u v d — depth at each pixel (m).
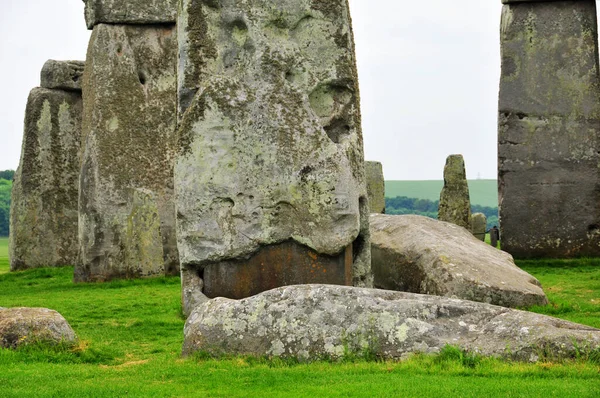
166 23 28.42
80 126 35.50
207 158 18.73
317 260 18.72
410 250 20.70
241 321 13.83
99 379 13.23
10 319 15.05
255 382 12.57
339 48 19.25
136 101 28.06
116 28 28.09
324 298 13.66
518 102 29.94
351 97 19.33
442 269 19.69
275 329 13.63
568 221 29.69
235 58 19.11
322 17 19.22
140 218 27.67
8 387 12.67
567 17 29.75
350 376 12.51
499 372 12.45
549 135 29.78
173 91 28.34
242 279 18.73
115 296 23.16
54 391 12.45
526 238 29.84
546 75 29.83
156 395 12.17
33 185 35.09
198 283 18.94
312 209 18.69
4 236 85.25
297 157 18.73
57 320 15.27
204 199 18.75
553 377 12.27
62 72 35.16
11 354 14.52
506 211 29.97
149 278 27.28
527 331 12.99
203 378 12.87
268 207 18.66
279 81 18.92
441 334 13.20
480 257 20.55
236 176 18.70
